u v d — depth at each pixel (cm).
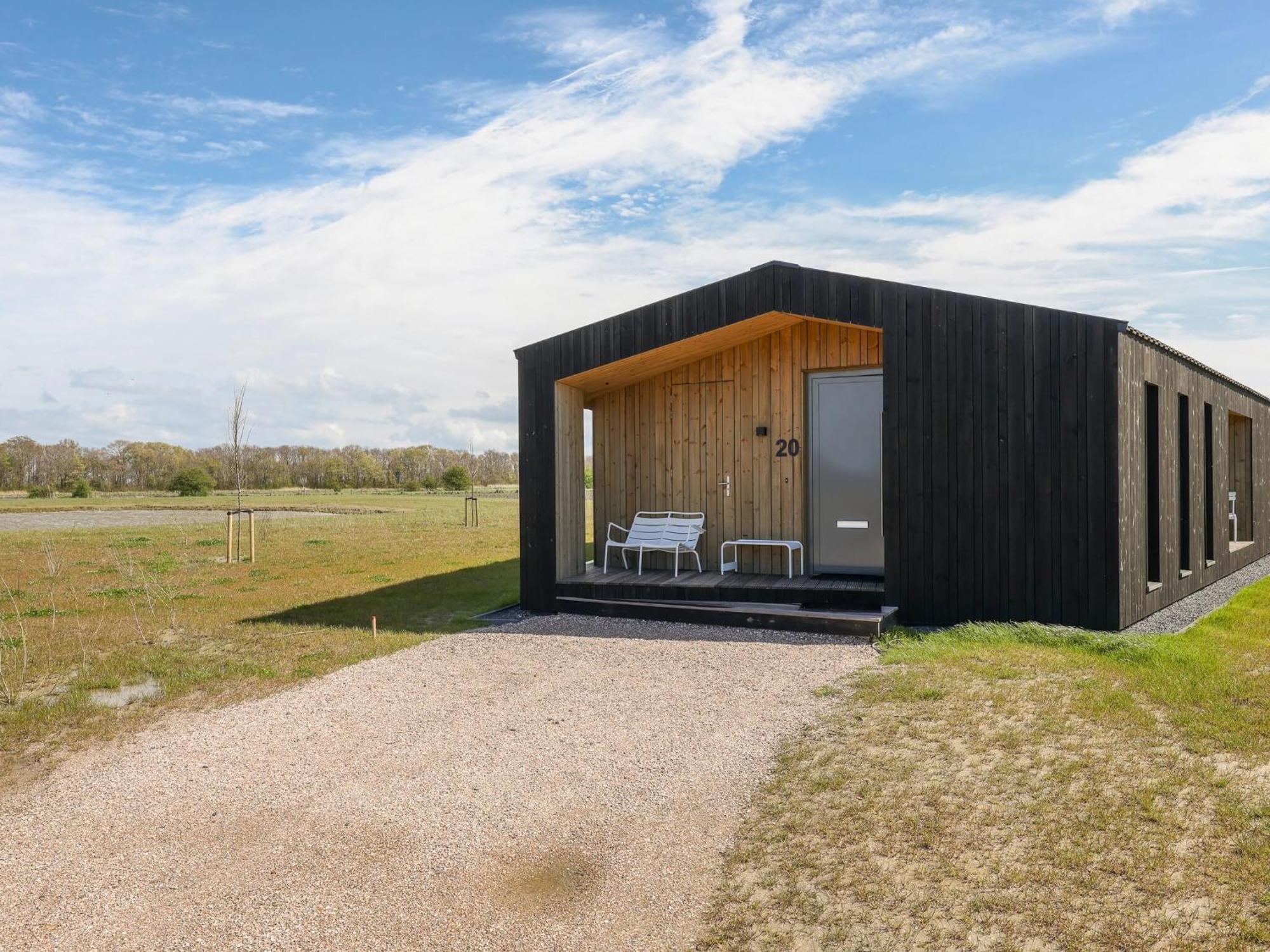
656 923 295
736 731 490
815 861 333
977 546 752
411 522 2416
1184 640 670
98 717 556
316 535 1994
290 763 463
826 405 908
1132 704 505
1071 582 720
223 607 970
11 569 1354
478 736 499
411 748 483
